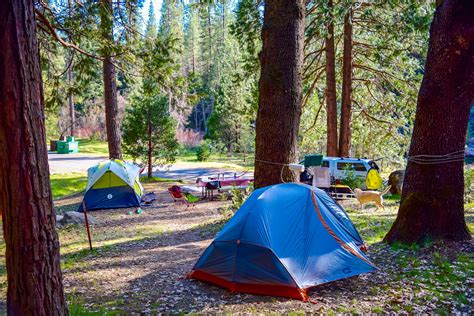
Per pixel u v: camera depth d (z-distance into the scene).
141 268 7.58
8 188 3.72
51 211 3.95
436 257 6.66
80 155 41.50
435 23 7.17
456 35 6.82
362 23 18.83
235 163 39.59
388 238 7.88
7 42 3.54
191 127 67.06
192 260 7.91
